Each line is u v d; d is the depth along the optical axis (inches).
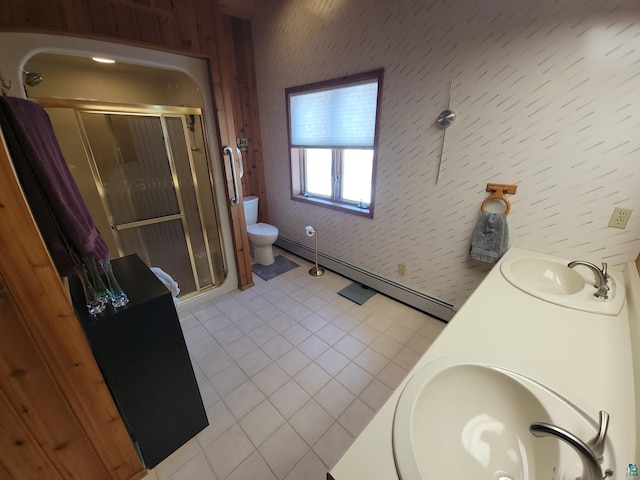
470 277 79.3
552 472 23.5
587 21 49.4
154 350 45.9
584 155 55.2
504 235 67.9
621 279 51.4
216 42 78.8
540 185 61.6
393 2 72.3
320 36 92.0
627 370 31.8
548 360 33.2
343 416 59.1
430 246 85.0
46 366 35.4
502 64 60.1
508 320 40.2
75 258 42.7
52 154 43.7
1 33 52.6
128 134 74.4
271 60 112.8
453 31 64.7
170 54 73.5
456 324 39.4
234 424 57.6
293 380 67.8
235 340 81.4
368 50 81.4
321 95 99.8
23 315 32.7
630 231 53.5
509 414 30.3
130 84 99.7
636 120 49.1
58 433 38.5
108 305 42.3
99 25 60.0
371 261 104.3
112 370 42.5
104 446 43.4
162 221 85.5
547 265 59.7
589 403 28.0
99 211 74.0
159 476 49.2
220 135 87.3
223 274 105.7
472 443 28.9
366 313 93.6
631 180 51.7
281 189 133.8
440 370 31.5
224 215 97.7
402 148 82.4
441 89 70.2
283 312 94.4
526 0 54.2
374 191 93.8
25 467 37.1
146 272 53.4
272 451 52.7
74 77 89.8
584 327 38.6
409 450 23.6
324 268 125.5
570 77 53.3
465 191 73.3
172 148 82.5
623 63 48.1
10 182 29.4
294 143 118.2
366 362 73.1
